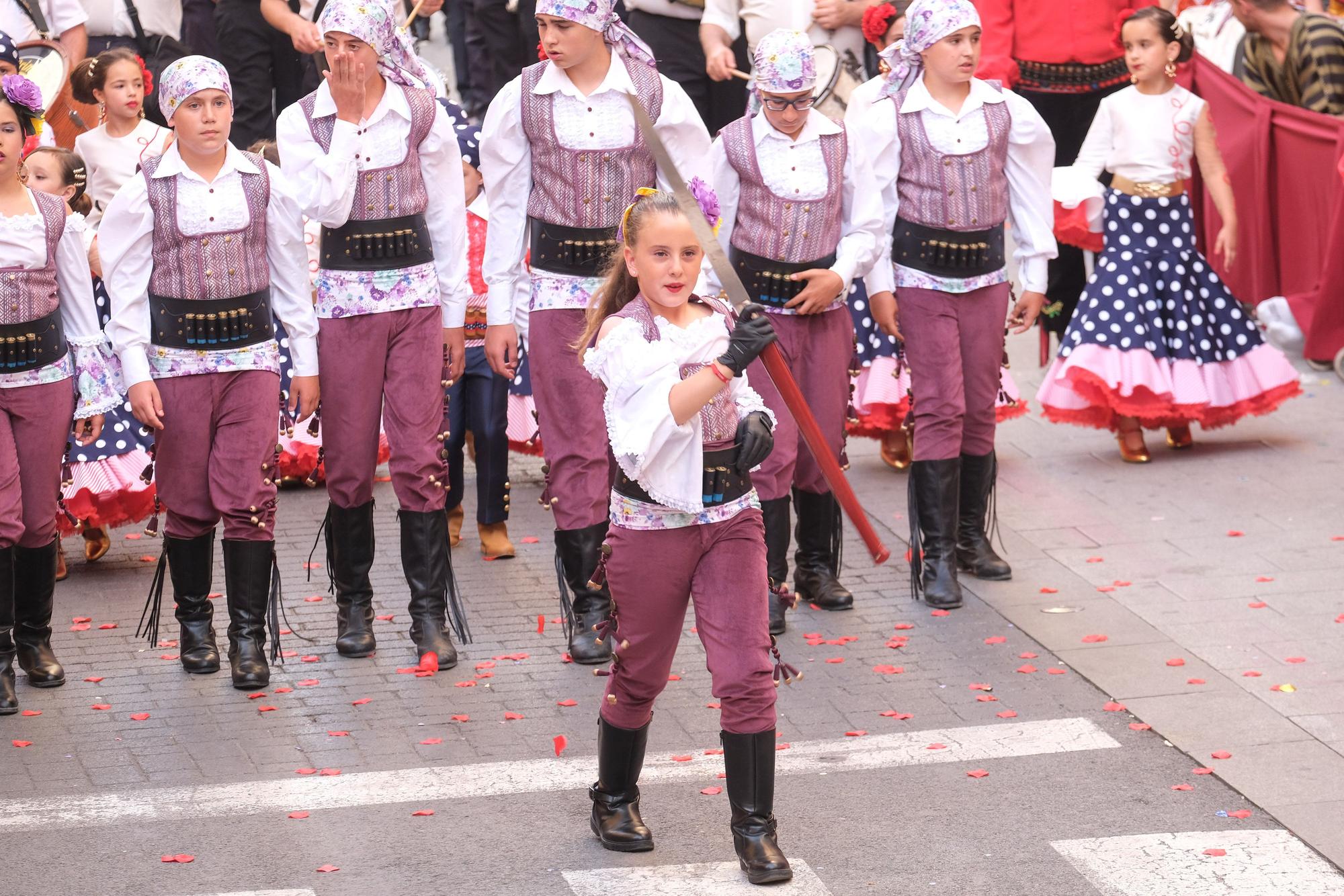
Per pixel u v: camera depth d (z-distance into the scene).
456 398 10.18
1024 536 10.40
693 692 8.26
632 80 8.59
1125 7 13.29
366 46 8.24
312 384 8.49
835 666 8.53
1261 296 14.03
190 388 8.19
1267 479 11.25
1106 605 9.26
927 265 9.38
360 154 8.37
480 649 8.82
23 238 7.82
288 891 6.23
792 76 8.56
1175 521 10.55
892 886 6.28
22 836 6.65
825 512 9.41
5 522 7.94
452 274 8.77
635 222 6.09
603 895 6.22
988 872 6.39
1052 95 13.40
